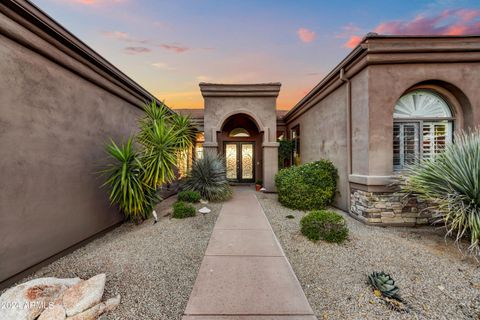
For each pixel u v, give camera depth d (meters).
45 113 3.25
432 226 4.75
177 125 5.94
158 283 2.69
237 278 2.76
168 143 4.97
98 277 2.40
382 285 2.47
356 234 4.27
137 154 4.81
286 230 4.56
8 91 2.71
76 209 3.85
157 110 5.73
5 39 2.69
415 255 3.37
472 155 3.66
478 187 3.26
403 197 4.68
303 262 3.22
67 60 3.63
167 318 2.13
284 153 10.97
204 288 2.55
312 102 8.28
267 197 8.28
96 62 4.23
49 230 3.27
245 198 8.02
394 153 5.27
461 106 5.09
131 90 5.77
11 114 2.75
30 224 2.96
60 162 3.52
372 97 4.88
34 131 3.06
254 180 12.29
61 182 3.53
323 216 4.07
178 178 9.10
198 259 3.32
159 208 6.57
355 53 5.01
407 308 2.23
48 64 3.32
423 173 4.01
